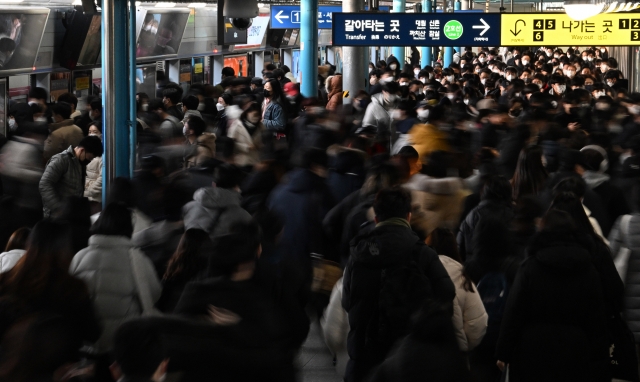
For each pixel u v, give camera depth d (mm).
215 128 15883
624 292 7066
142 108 16234
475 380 4645
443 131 12195
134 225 8281
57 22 19078
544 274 6176
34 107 14742
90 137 10656
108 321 6441
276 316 5406
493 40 16641
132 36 12211
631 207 9352
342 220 8578
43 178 10969
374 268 6113
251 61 32344
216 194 7680
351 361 6281
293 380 5512
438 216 8781
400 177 8531
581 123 14070
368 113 15891
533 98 17125
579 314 6176
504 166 11219
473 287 6410
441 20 16609
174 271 6703
